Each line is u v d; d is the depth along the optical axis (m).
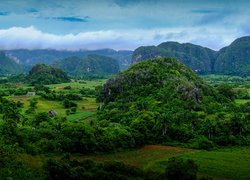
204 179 81.38
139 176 82.19
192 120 140.50
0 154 81.81
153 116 137.38
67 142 108.62
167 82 181.25
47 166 76.62
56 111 180.62
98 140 113.31
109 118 152.25
